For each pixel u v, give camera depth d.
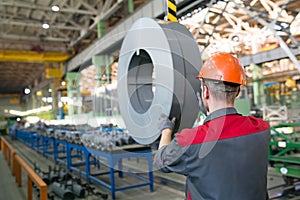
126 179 4.57
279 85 10.71
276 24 5.96
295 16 6.08
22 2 7.55
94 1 8.50
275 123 5.51
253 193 0.86
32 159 7.41
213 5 5.64
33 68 17.38
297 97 8.75
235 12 6.90
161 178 4.41
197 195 0.88
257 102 8.96
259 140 0.89
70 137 4.96
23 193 4.12
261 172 0.88
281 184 3.80
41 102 18.75
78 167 5.60
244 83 0.90
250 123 0.91
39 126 9.73
